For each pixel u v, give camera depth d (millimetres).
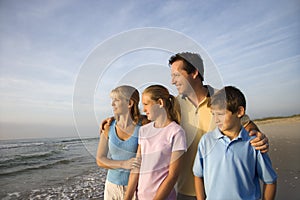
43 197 3252
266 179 1097
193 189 1195
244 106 1182
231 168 1125
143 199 1049
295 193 2146
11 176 4633
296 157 2672
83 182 3523
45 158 5871
